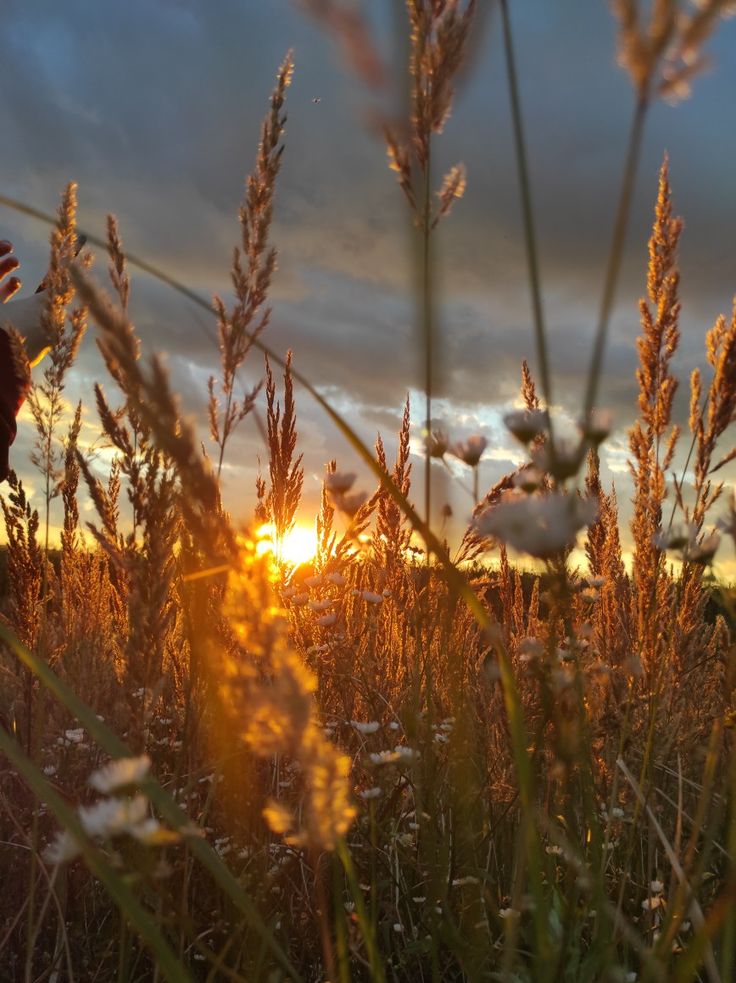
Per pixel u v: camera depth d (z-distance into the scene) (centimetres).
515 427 22
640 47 14
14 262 55
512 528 17
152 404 16
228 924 32
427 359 24
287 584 53
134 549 28
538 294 16
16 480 48
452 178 23
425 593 34
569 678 26
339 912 26
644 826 40
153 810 37
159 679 28
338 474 29
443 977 33
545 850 34
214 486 17
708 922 16
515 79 17
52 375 39
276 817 18
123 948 27
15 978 36
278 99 32
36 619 48
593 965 25
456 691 33
